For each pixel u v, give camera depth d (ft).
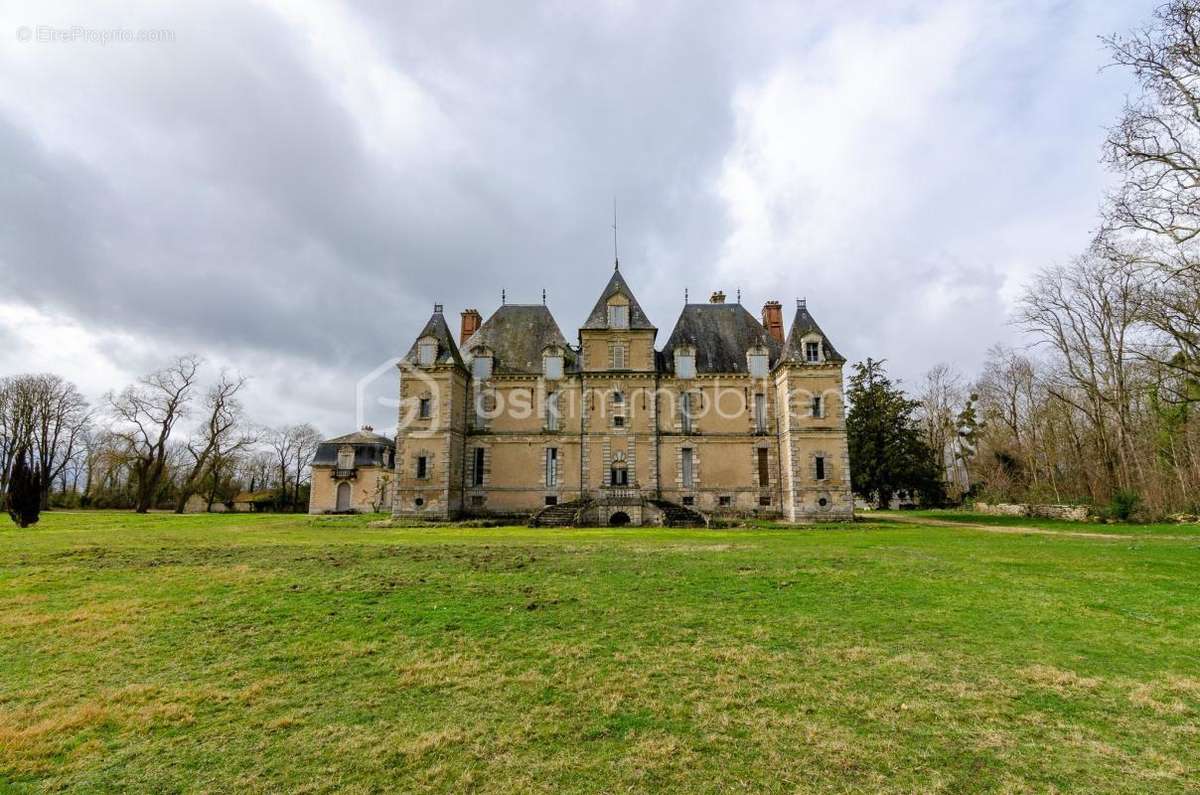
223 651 30.63
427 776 18.60
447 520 127.24
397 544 69.56
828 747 20.52
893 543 71.51
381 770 19.01
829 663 28.71
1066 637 32.68
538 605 39.19
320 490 231.09
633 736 21.34
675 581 46.21
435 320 139.74
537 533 90.99
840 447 127.65
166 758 19.85
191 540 74.95
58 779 18.51
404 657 29.68
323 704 24.22
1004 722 22.47
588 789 17.84
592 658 29.53
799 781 18.31
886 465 170.19
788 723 22.31
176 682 26.53
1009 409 181.68
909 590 43.19
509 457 138.41
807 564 53.06
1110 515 113.50
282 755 20.01
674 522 112.16
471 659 29.40
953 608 38.47
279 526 108.17
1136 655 29.84
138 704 24.20
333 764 19.38
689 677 26.94
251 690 25.57
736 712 23.31
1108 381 132.46
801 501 126.31
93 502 216.54
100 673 27.66
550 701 24.41
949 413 218.18
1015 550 63.21
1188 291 82.53
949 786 18.10
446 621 35.68
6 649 30.91
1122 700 24.48
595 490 135.13
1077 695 24.95
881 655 29.84
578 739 21.09
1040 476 170.60
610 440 137.18
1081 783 18.26
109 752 20.26
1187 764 19.39
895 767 19.20
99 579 46.73
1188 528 96.27
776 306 151.94
